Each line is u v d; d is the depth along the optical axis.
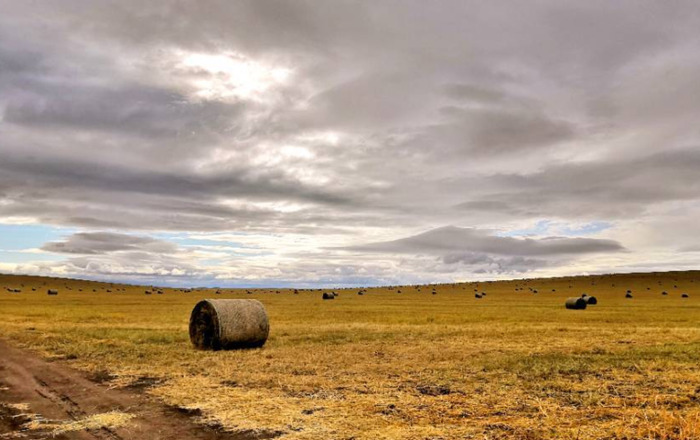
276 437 7.83
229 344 18.08
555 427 8.18
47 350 17.45
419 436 7.74
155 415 9.18
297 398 10.31
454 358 15.45
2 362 15.05
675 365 13.64
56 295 83.88
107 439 7.90
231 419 8.83
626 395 10.40
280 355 16.38
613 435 7.72
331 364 14.47
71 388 11.55
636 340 19.95
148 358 15.73
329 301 67.25
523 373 12.79
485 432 7.94
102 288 126.12
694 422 7.97
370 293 106.00
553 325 27.14
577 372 12.88
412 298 78.88
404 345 18.62
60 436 8.08
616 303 59.94
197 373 13.24
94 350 17.25
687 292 97.62
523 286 130.25
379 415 8.98
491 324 27.97
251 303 19.14
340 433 7.94
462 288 128.50
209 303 18.42
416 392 10.84
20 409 9.78
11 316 34.31
